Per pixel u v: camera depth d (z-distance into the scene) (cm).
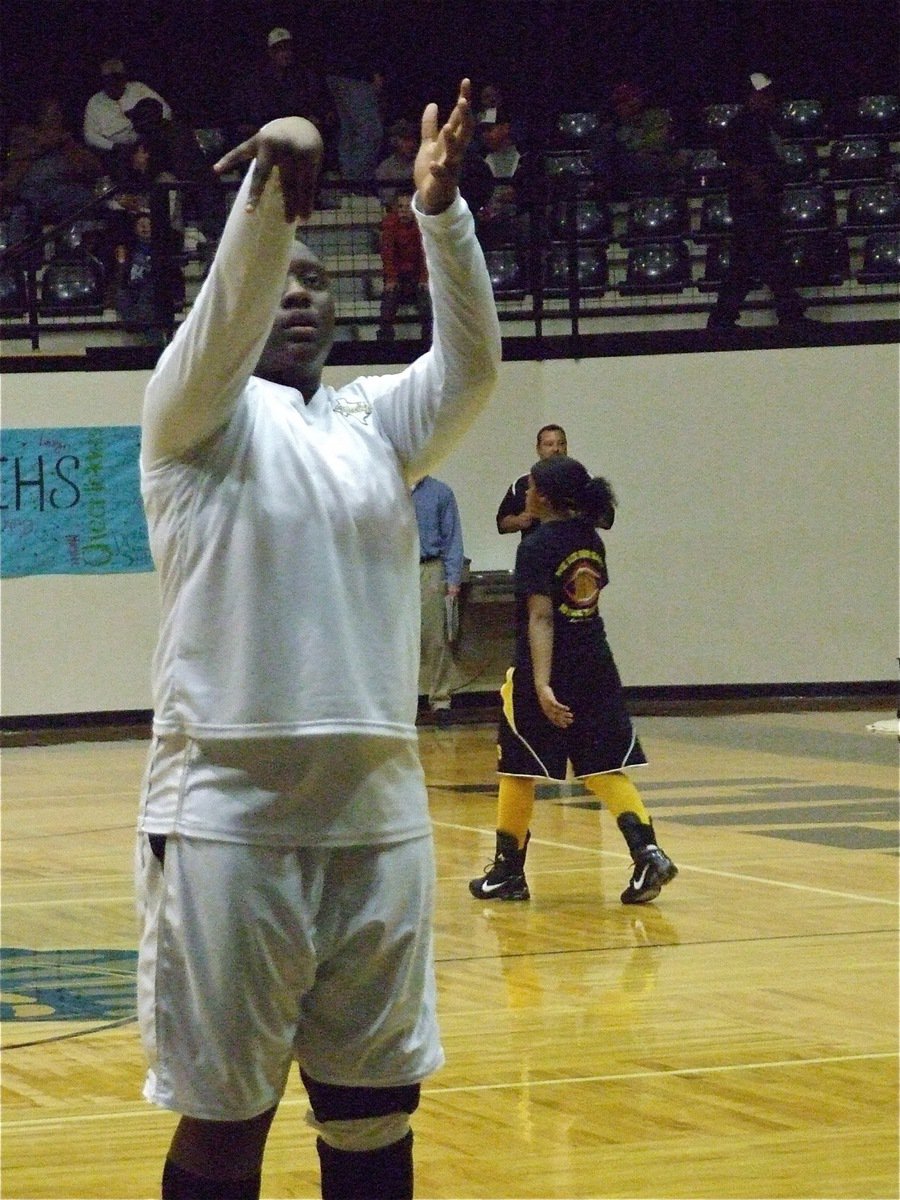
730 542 2027
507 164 2242
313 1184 455
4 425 1917
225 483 312
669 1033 614
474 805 1254
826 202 2169
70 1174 469
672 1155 475
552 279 2131
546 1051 591
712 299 2166
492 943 782
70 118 2352
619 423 2027
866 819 1148
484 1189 448
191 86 2348
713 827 1127
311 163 282
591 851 1051
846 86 2348
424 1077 327
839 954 745
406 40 2347
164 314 1986
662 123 2167
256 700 308
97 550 1939
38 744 1816
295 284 329
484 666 1959
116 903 909
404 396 334
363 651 316
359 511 319
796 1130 497
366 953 317
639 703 2022
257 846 308
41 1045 614
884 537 2019
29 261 1966
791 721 1836
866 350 2012
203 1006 309
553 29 2338
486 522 2027
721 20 2348
